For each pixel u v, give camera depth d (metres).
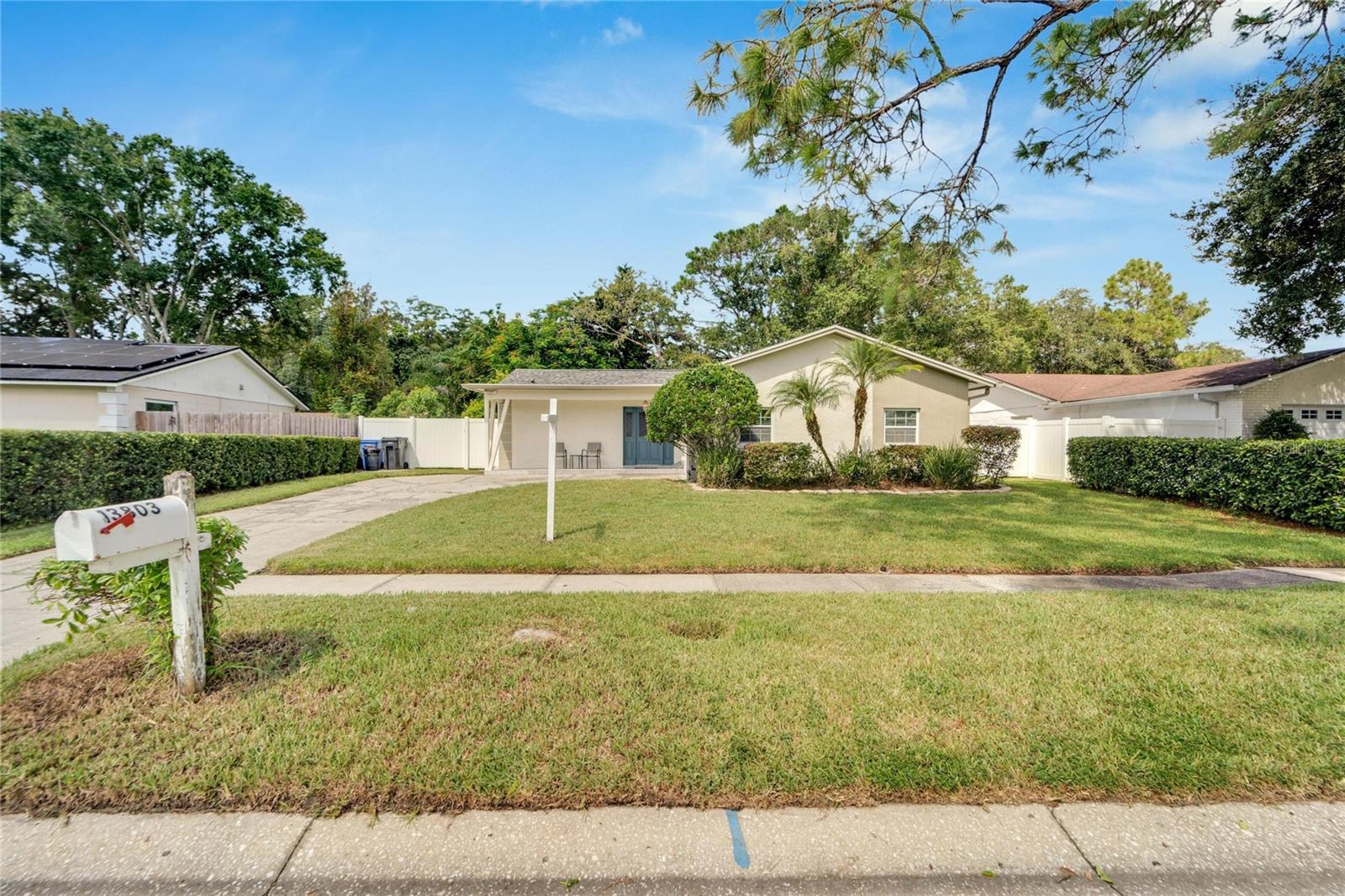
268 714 2.78
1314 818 2.24
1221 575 5.98
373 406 27.22
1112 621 4.22
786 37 4.04
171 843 2.06
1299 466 8.36
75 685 3.05
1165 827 2.19
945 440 15.80
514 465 18.95
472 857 2.01
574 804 2.23
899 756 2.50
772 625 4.11
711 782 2.34
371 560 6.06
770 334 26.28
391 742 2.56
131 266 20.91
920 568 6.10
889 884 1.94
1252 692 3.09
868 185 5.08
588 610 4.43
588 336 28.64
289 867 1.98
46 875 1.94
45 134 18.80
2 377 12.34
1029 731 2.70
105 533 2.43
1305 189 9.12
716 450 12.93
